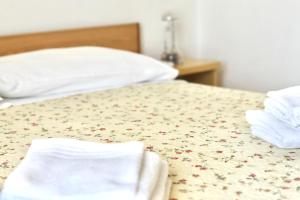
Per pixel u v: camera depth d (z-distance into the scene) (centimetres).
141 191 84
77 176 89
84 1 266
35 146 107
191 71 279
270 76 294
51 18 255
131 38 289
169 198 93
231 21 309
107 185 84
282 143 122
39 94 201
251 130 139
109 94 205
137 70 228
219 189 97
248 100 187
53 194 84
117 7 282
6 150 128
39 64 207
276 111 131
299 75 276
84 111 175
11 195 87
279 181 101
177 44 321
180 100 190
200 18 330
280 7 277
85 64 216
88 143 107
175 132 142
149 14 301
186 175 105
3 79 190
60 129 150
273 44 287
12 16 239
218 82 314
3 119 165
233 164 112
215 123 152
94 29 268
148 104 184
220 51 322
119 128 149
